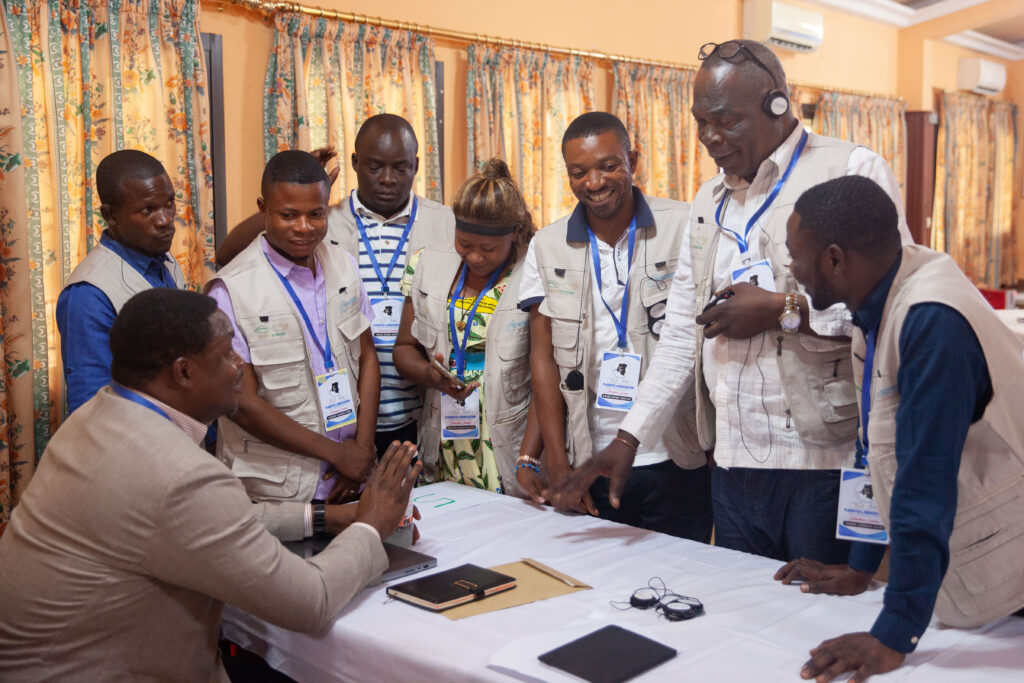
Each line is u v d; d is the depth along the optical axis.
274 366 1.95
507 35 4.69
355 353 2.15
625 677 1.18
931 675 1.19
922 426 1.17
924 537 1.17
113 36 3.15
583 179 2.04
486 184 2.13
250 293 1.94
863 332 1.40
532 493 2.19
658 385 1.92
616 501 1.86
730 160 1.73
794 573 1.57
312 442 1.95
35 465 2.97
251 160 3.74
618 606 1.47
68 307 2.05
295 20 3.69
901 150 7.91
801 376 1.69
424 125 4.21
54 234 3.05
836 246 1.27
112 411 1.34
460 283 2.36
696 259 1.88
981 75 8.49
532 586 1.56
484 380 2.32
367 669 1.38
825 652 1.21
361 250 2.65
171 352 1.34
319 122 3.83
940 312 1.18
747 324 1.69
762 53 1.66
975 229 8.88
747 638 1.32
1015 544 1.27
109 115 3.17
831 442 1.70
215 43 3.55
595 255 2.16
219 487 1.30
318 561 1.45
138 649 1.33
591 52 5.04
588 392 2.21
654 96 5.45
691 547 1.78
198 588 1.30
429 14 4.29
